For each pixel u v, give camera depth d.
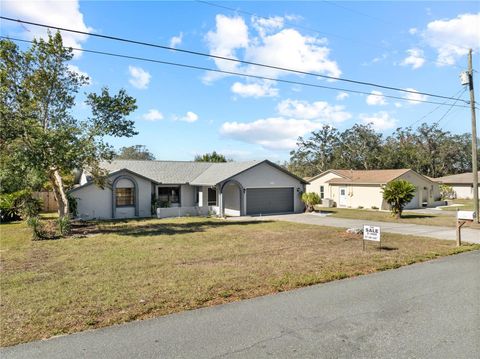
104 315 5.79
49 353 4.50
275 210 27.67
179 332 5.12
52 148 15.17
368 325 5.34
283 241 13.65
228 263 9.67
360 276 8.33
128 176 24.22
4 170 16.00
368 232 11.58
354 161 59.69
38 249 12.12
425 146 61.81
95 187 23.11
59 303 6.36
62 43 17.19
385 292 7.02
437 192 35.91
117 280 7.91
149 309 6.06
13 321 5.55
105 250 11.83
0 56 16.03
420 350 4.53
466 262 9.88
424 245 12.64
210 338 4.91
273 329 5.21
